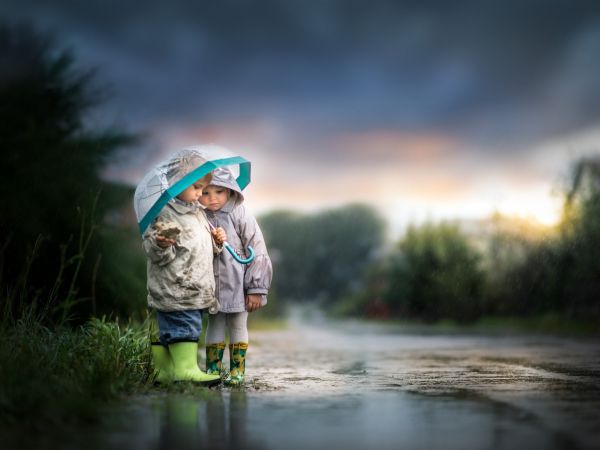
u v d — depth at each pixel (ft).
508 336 46.50
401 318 101.50
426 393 14.05
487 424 10.41
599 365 21.24
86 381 12.75
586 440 9.27
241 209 16.44
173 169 15.28
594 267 52.06
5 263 20.31
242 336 16.21
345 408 11.94
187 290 14.92
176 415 11.14
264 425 10.34
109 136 23.02
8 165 21.15
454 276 82.94
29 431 9.70
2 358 12.71
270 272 16.35
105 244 21.49
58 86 23.41
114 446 8.91
